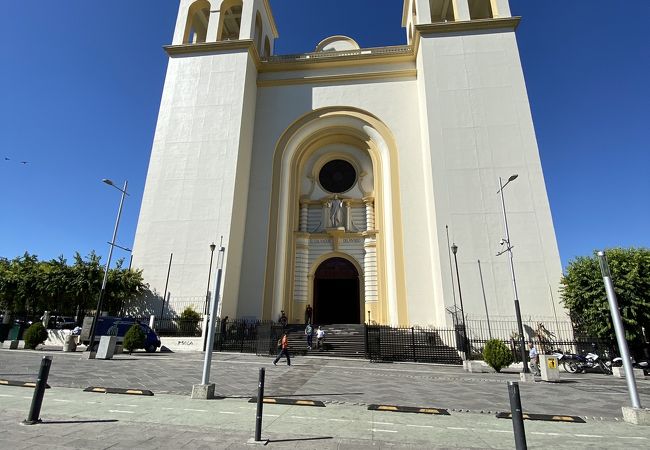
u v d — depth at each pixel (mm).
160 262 22484
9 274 22984
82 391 7645
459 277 19984
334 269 26188
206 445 4375
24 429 4758
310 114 27422
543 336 18125
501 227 20594
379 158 26484
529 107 22672
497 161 21812
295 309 24781
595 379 13344
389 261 24000
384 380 10656
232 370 11664
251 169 26469
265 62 28797
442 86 23703
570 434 5449
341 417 6035
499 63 23859
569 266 18297
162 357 15062
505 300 19297
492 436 5117
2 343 18297
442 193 21594
